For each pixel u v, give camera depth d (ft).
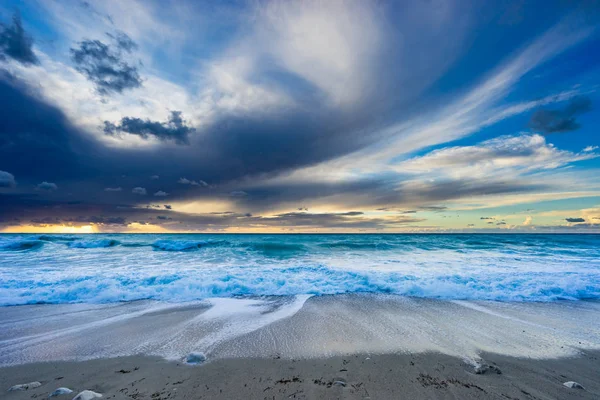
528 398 10.19
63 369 12.59
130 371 12.33
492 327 18.08
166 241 74.74
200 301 23.90
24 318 19.79
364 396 10.20
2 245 69.26
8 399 9.91
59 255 55.26
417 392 10.50
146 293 25.66
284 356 13.85
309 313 20.71
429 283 28.40
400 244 73.82
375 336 16.47
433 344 15.40
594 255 51.55
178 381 11.39
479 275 32.24
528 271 35.12
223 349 14.71
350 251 60.59
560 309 22.07
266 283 28.73
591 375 12.21
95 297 24.62
